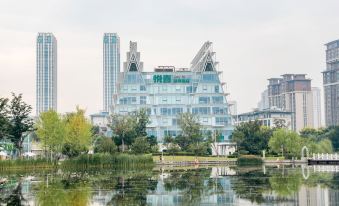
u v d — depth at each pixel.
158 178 85.19
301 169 117.25
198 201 50.56
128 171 113.19
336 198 50.47
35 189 64.44
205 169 123.75
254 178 82.62
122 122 179.75
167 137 196.62
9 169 114.88
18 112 126.00
